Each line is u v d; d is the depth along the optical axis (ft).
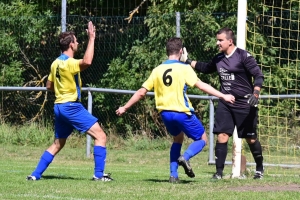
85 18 133.39
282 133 105.70
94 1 144.15
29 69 137.08
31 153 102.01
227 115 61.26
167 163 96.37
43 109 124.67
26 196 48.24
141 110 117.29
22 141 112.47
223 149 61.82
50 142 112.16
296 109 100.53
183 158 54.80
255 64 59.67
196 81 55.31
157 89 56.34
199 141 56.18
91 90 95.50
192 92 118.62
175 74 55.47
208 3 127.34
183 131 56.49
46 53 134.00
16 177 62.54
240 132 62.18
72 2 142.51
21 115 123.85
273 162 93.76
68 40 59.31
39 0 144.05
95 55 135.44
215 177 61.93
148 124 116.98
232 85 60.64
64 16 101.86
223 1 126.62
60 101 58.90
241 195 48.37
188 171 55.36
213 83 121.08
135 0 141.79
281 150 103.45
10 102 123.44
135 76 129.18
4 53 133.80
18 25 132.36
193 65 63.16
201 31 121.19
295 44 125.39
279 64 116.78
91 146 102.06
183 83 55.47
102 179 59.67
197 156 102.73
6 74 132.98
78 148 108.37
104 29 135.85
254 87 58.80
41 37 133.69
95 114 127.65
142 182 57.98
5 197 47.75
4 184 55.67
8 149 104.58
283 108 109.29
